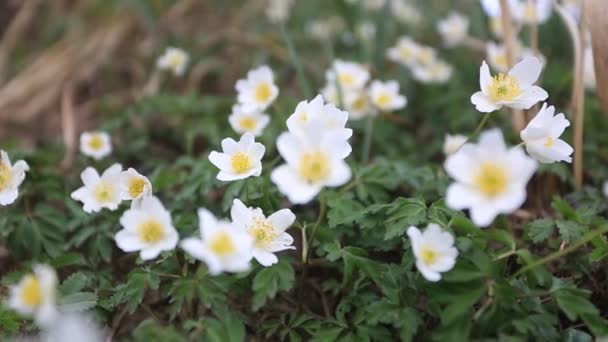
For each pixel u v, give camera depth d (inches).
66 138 25.3
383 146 24.2
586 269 17.5
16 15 33.0
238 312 17.4
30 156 20.6
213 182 19.6
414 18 30.5
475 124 24.6
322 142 15.4
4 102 27.8
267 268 16.5
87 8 33.5
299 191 15.1
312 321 17.1
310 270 19.0
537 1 23.7
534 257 16.4
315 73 28.1
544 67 24.9
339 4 29.7
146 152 24.5
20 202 19.8
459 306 15.4
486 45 26.5
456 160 14.7
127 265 19.7
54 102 28.3
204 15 33.6
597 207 19.2
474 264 15.6
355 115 23.3
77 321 15.9
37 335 16.9
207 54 29.9
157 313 18.4
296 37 30.4
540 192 21.3
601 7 18.9
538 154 16.4
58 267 18.0
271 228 16.7
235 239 15.3
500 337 15.2
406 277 16.5
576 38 20.8
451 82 26.5
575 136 20.2
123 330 18.1
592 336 16.7
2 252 20.3
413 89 27.0
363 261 16.8
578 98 20.0
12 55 31.4
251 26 32.4
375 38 26.5
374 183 19.3
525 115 20.9
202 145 24.9
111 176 18.1
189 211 19.6
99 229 19.3
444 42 29.5
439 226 15.9
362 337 16.3
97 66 29.8
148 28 31.1
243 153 17.3
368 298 16.9
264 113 24.0
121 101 27.7
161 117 25.4
